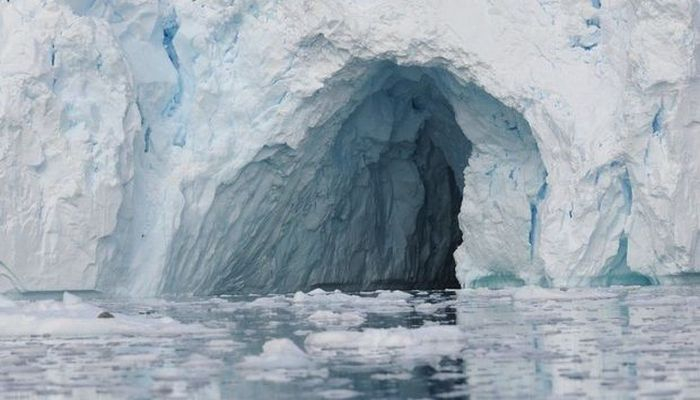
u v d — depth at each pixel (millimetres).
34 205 35688
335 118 40719
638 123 35219
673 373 15703
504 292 35875
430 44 38375
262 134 39469
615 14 37906
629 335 20672
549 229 36719
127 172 37156
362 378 15781
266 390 14969
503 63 38000
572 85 37469
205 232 39469
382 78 41094
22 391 15617
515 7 38406
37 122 35906
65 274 35969
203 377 16312
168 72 39938
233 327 24344
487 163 39500
